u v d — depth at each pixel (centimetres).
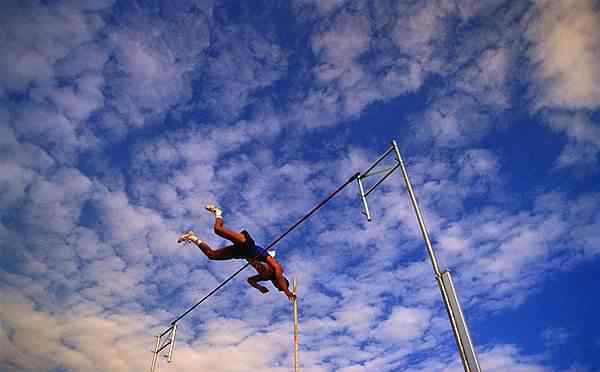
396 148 884
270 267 908
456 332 619
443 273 683
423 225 764
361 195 939
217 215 911
